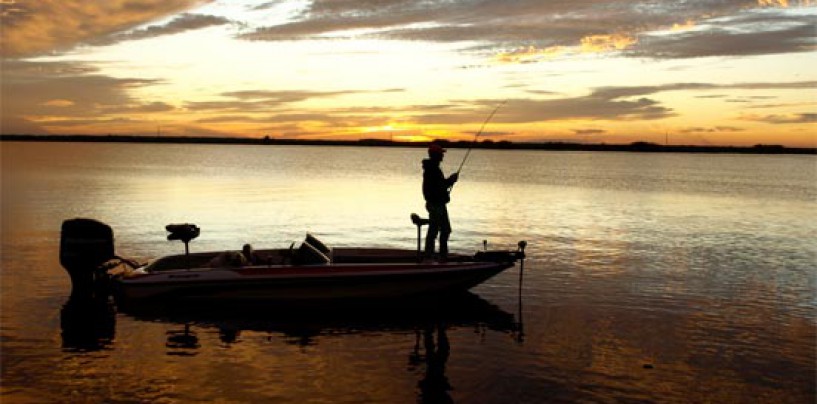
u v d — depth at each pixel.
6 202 28.11
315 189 39.19
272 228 21.06
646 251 17.23
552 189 43.50
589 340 9.60
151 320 10.62
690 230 22.00
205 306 11.36
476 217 25.31
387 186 43.22
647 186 49.16
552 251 17.06
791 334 9.93
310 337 9.78
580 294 12.38
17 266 14.09
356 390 7.67
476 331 10.09
